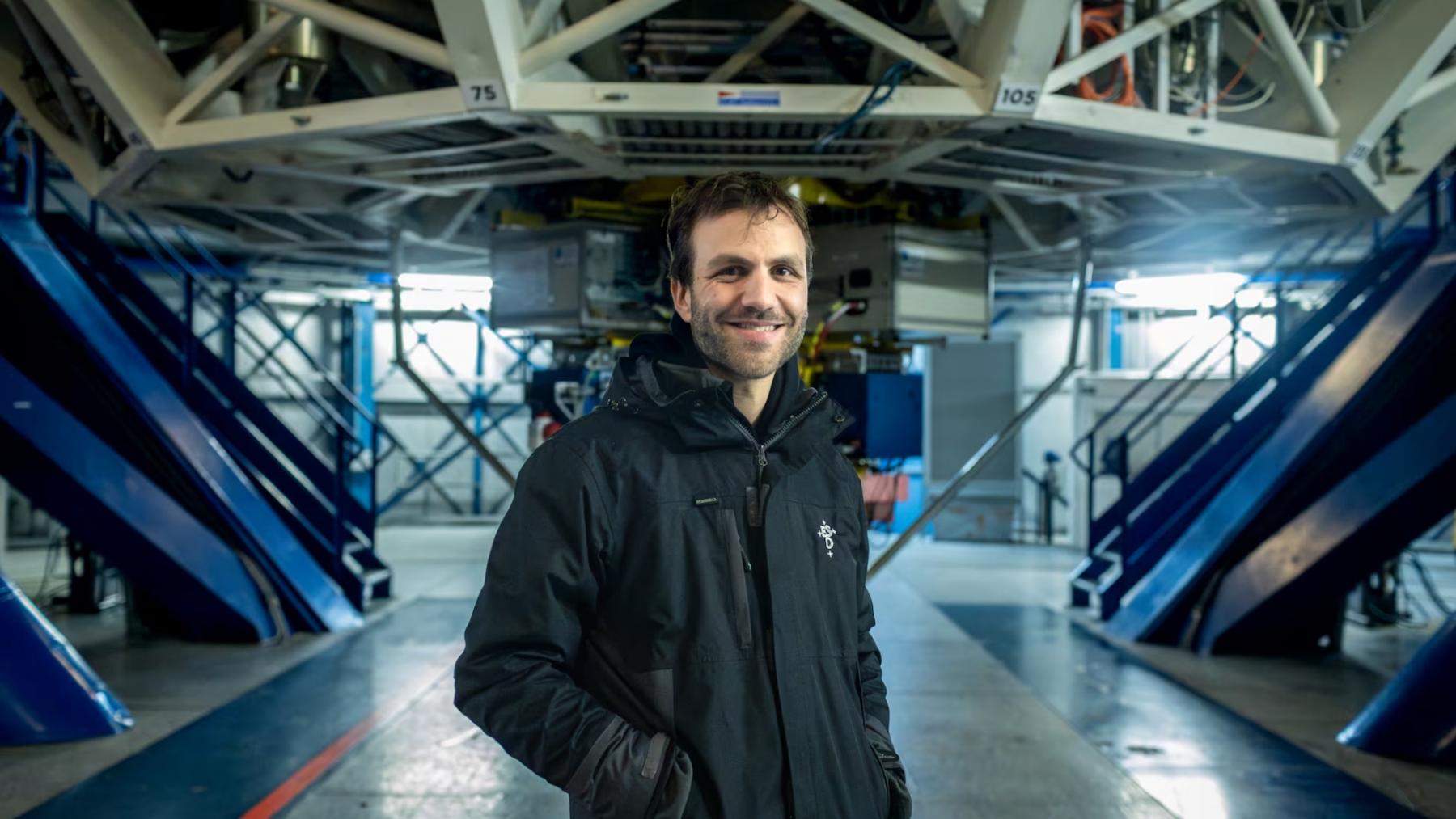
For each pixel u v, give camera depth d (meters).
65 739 4.62
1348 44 5.14
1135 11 4.81
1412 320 5.77
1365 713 4.81
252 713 5.15
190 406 7.70
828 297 6.86
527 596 1.46
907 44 4.25
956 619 7.97
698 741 1.44
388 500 15.53
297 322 15.10
